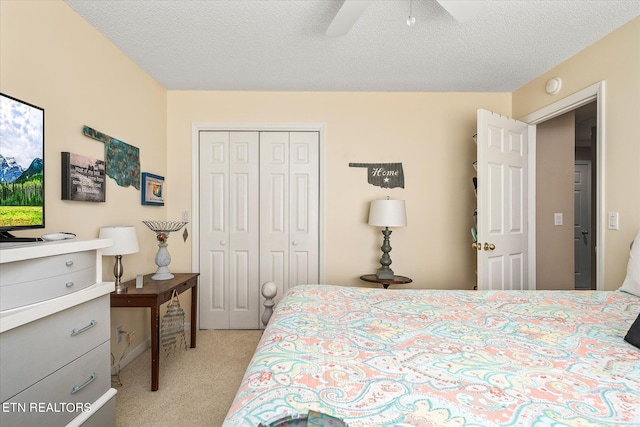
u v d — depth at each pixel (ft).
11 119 4.73
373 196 10.94
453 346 3.66
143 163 9.42
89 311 4.63
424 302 5.57
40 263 3.88
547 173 10.80
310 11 6.59
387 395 2.60
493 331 4.18
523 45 7.84
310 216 11.18
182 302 11.09
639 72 6.59
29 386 3.67
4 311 3.52
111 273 7.97
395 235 10.94
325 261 10.94
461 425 2.26
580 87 8.12
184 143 10.94
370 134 10.95
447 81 10.06
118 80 8.16
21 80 5.43
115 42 7.83
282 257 11.23
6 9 5.16
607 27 7.06
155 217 10.18
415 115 10.95
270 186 11.18
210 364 8.58
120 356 8.30
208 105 10.91
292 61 8.76
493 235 9.38
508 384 2.80
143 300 7.23
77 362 4.39
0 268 3.49
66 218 6.41
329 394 2.61
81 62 6.84
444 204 10.94
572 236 10.84
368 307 5.25
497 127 9.53
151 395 7.09
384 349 3.53
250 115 10.93
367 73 9.50
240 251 11.21
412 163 10.94
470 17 5.49
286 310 5.01
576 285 16.69
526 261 10.41
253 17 6.79
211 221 11.17
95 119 7.30
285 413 2.36
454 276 10.93
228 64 8.96
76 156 6.57
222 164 11.16
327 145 10.94
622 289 5.91
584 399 2.58
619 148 7.00
